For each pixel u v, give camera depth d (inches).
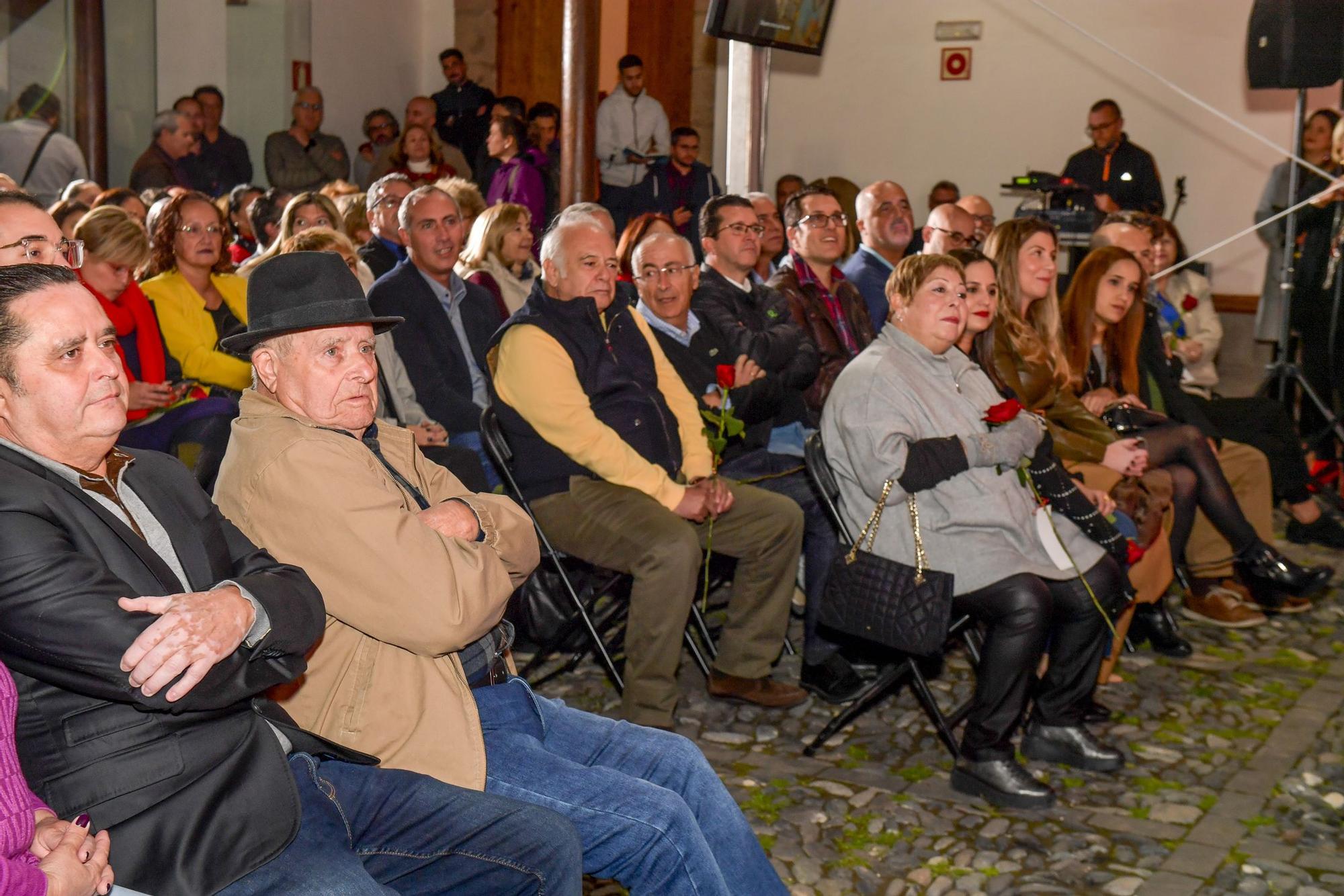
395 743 90.3
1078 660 147.2
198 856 73.5
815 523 171.3
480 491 161.8
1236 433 223.6
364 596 89.7
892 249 220.7
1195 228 380.8
